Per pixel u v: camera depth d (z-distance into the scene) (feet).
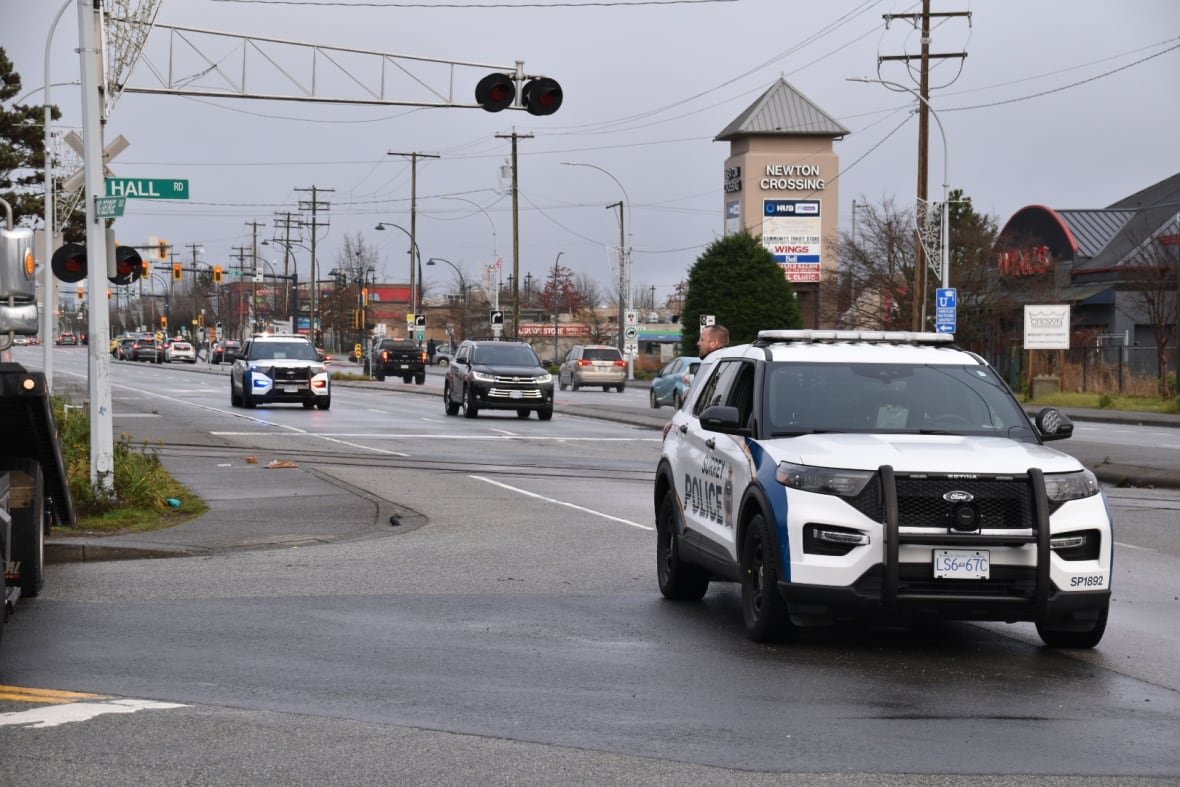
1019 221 321.32
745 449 38.50
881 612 34.42
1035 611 34.47
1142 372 225.76
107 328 61.31
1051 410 39.06
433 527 62.90
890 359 40.93
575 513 68.69
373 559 52.95
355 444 111.86
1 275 37.65
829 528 34.68
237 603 43.06
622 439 123.95
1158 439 127.95
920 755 26.48
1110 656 36.19
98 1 63.67
